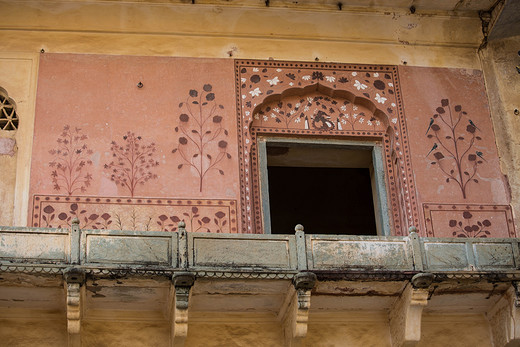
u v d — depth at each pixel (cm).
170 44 852
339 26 880
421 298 723
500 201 823
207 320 741
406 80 867
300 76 854
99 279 683
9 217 765
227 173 800
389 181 830
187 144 808
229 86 840
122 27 851
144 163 795
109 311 726
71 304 675
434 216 809
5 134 800
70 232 686
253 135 829
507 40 900
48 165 782
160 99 825
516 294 736
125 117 813
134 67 836
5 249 671
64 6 845
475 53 894
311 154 864
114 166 790
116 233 693
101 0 845
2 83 816
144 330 730
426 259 725
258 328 747
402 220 814
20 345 709
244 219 784
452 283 730
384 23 886
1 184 778
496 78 879
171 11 855
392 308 755
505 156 845
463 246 735
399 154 832
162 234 698
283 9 870
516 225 815
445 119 855
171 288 700
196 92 833
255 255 704
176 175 793
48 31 841
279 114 842
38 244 678
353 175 1111
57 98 813
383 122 853
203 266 693
